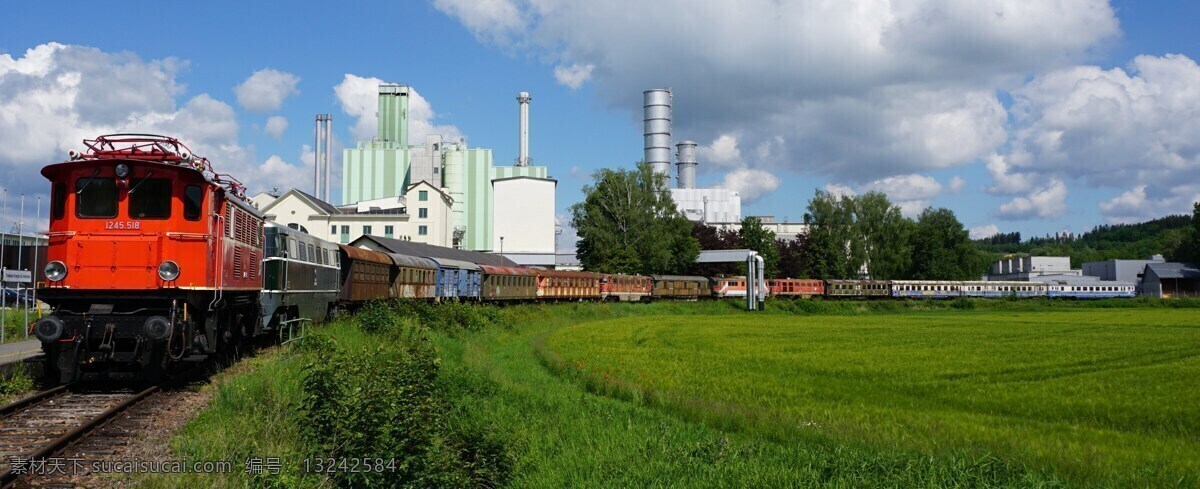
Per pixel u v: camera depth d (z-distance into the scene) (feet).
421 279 144.05
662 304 242.99
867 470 36.76
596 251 275.59
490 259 279.08
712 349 110.63
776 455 39.81
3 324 73.97
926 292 330.95
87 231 51.31
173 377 53.62
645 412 55.21
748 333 148.25
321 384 39.29
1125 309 299.99
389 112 415.44
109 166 51.67
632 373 79.46
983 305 305.73
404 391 40.55
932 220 398.21
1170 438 50.19
